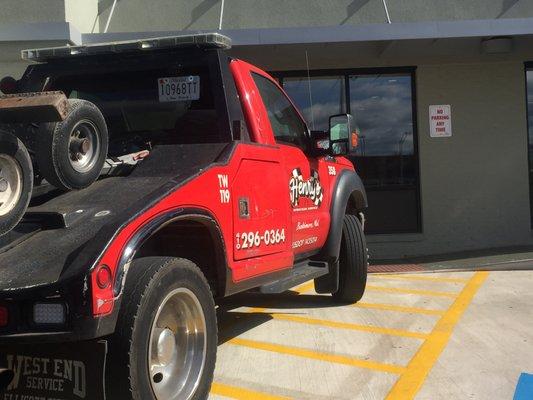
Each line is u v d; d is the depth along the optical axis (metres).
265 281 4.38
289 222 4.71
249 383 4.20
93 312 2.68
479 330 5.41
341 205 5.94
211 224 3.58
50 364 2.85
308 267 5.42
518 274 8.24
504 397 3.87
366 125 10.57
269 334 5.44
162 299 3.10
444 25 8.56
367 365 4.54
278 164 4.55
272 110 4.98
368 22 9.95
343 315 6.11
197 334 3.48
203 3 9.82
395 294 7.12
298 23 9.90
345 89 10.52
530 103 10.55
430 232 10.41
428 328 5.54
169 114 4.51
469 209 10.43
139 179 3.61
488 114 10.40
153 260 3.22
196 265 3.63
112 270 2.80
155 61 4.45
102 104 4.70
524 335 5.23
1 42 7.56
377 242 10.36
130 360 2.87
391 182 10.59
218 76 4.25
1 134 2.79
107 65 4.57
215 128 4.32
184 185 3.34
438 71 10.39
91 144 3.44
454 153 10.41
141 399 2.92
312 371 4.43
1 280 2.75
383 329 5.54
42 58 4.61
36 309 2.72
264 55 9.62
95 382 2.77
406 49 9.54
